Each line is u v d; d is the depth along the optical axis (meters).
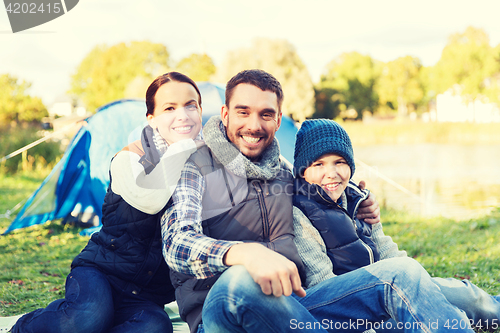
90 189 5.20
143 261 1.83
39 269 3.65
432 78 34.12
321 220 1.67
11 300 2.87
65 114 34.94
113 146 4.90
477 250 3.77
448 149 16.42
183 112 2.03
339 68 35.50
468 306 1.89
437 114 32.78
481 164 11.66
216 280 1.44
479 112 30.59
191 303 1.51
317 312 1.47
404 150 16.47
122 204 1.78
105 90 36.31
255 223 1.58
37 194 5.25
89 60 36.53
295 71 30.44
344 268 1.66
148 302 1.89
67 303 1.72
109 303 1.78
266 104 1.64
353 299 1.44
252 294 1.27
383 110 35.66
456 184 8.61
